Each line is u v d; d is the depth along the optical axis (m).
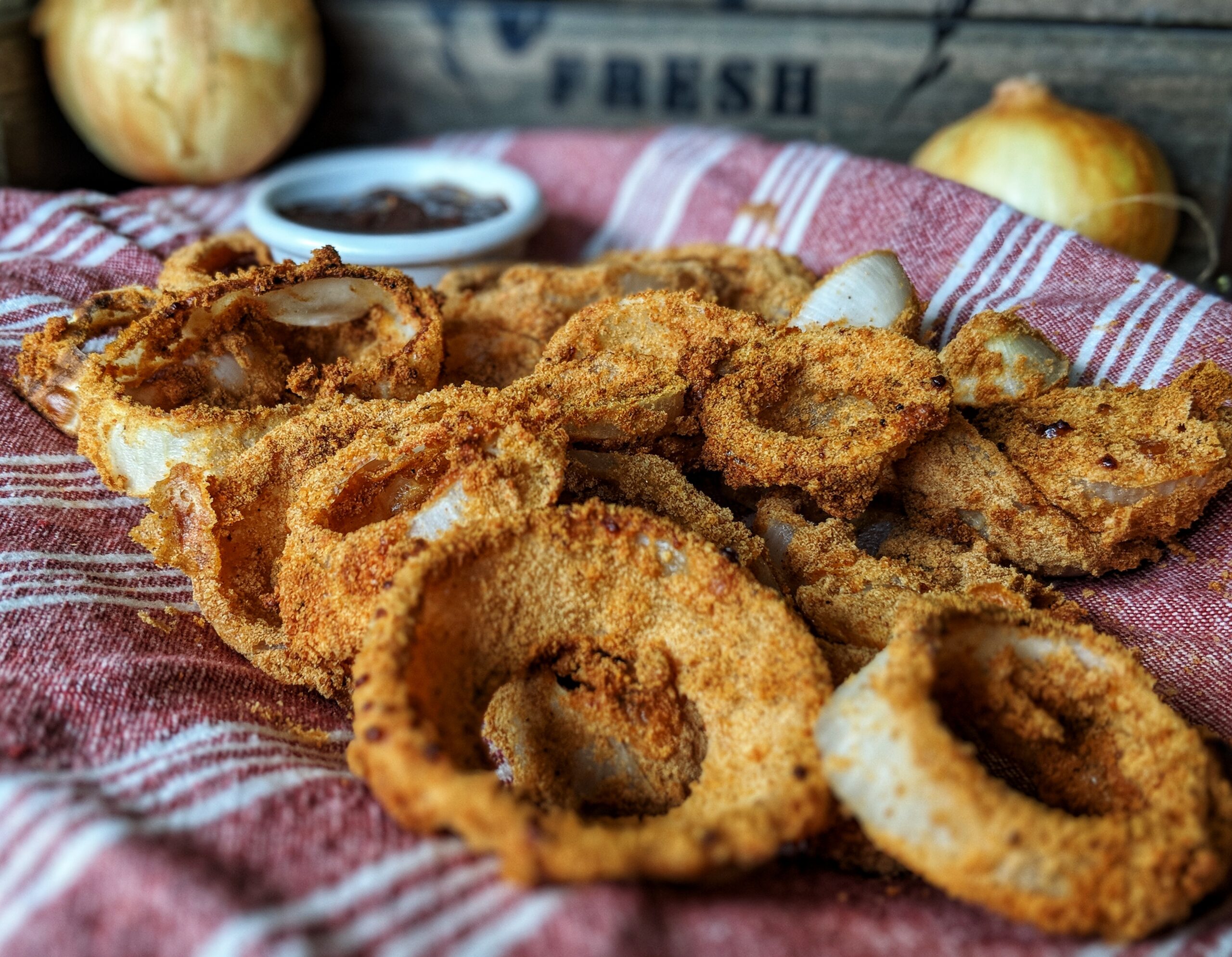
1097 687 0.16
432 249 0.28
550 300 0.24
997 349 0.21
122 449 0.20
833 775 0.14
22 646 0.17
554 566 0.17
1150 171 0.30
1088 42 0.34
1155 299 0.23
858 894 0.15
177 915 0.12
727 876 0.14
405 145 0.38
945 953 0.13
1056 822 0.13
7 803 0.13
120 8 0.30
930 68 0.35
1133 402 0.21
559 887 0.13
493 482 0.17
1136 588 0.21
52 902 0.12
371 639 0.15
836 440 0.19
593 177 0.35
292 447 0.19
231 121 0.32
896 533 0.22
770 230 0.30
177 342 0.21
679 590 0.17
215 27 0.31
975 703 0.16
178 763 0.15
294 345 0.23
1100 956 0.13
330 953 0.12
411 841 0.14
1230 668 0.19
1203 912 0.14
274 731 0.17
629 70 0.37
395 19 0.37
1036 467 0.21
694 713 0.17
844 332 0.21
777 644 0.16
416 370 0.22
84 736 0.16
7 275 0.25
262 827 0.14
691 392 0.21
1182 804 0.14
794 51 0.36
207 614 0.19
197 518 0.19
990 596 0.19
